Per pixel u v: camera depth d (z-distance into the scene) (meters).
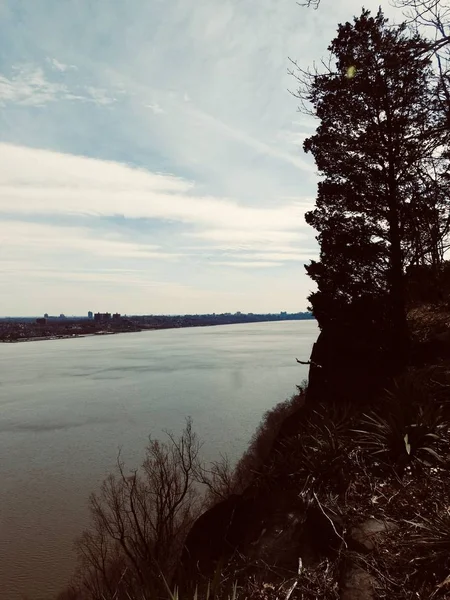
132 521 18.09
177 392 97.50
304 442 7.20
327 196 19.48
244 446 53.00
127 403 88.44
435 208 7.67
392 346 16.09
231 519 6.41
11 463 54.16
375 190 17.84
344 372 16.31
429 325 16.59
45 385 116.31
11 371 150.75
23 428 72.00
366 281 18.61
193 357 173.75
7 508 40.41
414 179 9.06
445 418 6.53
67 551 31.19
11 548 32.44
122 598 6.62
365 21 16.25
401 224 16.20
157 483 19.56
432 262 14.84
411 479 5.30
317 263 19.98
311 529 5.08
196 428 64.69
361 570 4.03
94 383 116.62
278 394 89.19
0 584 27.45
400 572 3.86
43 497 42.78
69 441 63.00
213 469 28.55
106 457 54.03
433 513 4.17
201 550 6.17
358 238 18.72
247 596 4.28
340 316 18.28
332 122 17.41
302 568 4.46
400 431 6.10
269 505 6.20
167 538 14.12
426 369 9.22
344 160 18.27
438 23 5.02
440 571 3.69
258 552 5.09
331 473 5.88
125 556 15.99
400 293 17.11
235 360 156.38
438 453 5.67
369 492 5.30
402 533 4.32
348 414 7.79
